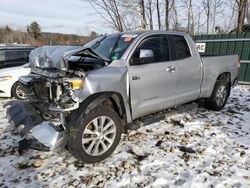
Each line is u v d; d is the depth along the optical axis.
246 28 12.08
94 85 3.03
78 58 3.64
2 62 7.16
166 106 4.19
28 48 7.84
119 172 3.00
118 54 3.58
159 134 4.08
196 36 10.33
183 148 3.56
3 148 3.65
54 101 2.97
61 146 2.92
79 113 2.99
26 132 2.93
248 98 6.75
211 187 2.71
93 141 3.13
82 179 2.87
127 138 3.92
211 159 3.29
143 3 11.12
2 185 2.77
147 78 3.67
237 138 3.94
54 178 2.90
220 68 5.19
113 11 10.91
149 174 2.95
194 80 4.59
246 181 2.82
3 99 6.74
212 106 5.35
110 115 3.25
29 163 3.22
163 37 4.10
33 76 3.36
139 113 3.73
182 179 2.86
